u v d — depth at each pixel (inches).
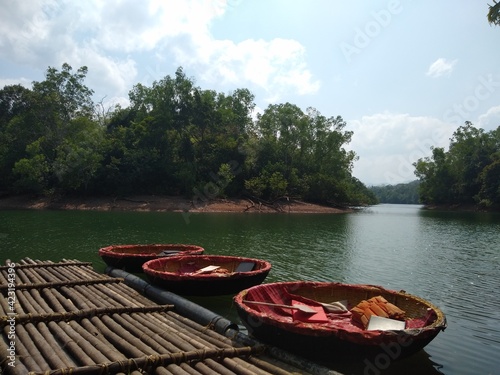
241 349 260.1
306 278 567.5
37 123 1932.8
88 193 1878.7
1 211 1572.3
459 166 2615.7
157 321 315.3
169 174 1963.6
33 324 284.8
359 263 674.8
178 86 2114.9
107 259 525.7
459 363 294.0
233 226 1200.8
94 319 304.5
